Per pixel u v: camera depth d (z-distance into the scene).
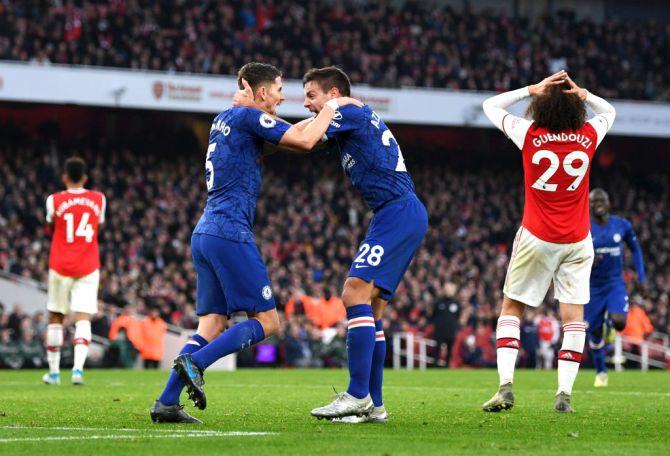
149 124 41.41
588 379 19.11
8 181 33.53
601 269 15.57
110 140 39.84
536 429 7.95
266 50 38.62
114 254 31.16
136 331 25.62
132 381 16.58
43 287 28.48
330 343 27.95
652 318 33.66
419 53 42.38
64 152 37.91
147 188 35.81
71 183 15.12
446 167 44.38
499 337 9.59
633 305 31.53
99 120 40.72
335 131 8.24
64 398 11.73
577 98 9.14
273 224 35.66
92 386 14.75
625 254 38.78
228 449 6.32
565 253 9.34
